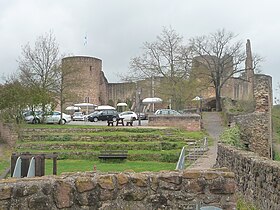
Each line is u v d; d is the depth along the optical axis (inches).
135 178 218.7
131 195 216.8
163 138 1366.9
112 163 1075.9
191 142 1258.0
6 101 1637.6
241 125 1412.4
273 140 1513.3
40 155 457.4
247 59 2733.8
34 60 2042.3
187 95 2353.6
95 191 210.8
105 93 3503.9
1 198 196.4
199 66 2532.0
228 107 2266.2
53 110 1950.1
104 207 211.3
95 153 1162.0
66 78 2183.8
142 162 1091.3
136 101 2753.4
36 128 1562.5
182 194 221.3
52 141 1366.9
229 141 842.8
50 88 2028.8
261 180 374.0
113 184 214.1
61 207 204.5
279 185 317.7
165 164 1050.1
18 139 1395.2
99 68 3459.6
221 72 2556.6
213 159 899.4
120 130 1544.0
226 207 221.3
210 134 1667.1
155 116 1829.5
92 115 2192.4
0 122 1622.8
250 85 2615.7
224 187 222.5
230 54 2578.7
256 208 387.9
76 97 2338.8
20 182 202.4
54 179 207.3
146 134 1384.1
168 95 2346.2
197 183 222.1
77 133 1456.7
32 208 200.8
